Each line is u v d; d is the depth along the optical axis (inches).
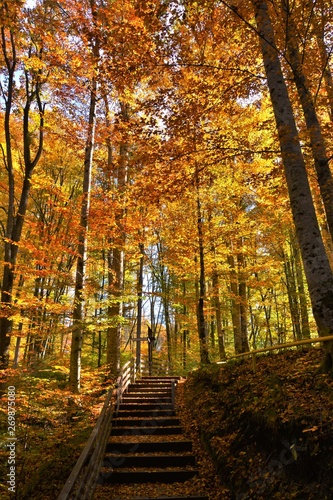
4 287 385.4
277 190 327.3
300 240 203.2
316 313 187.8
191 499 189.8
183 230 483.2
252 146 331.6
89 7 412.5
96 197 466.0
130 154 352.5
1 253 611.2
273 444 166.2
